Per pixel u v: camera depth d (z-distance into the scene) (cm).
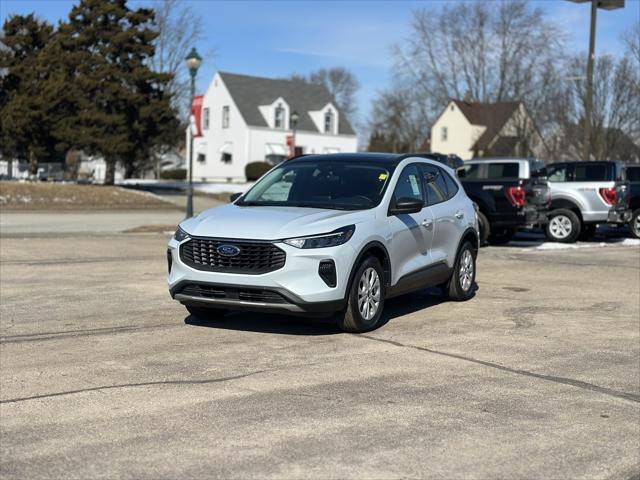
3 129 3419
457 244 968
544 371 651
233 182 5531
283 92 6188
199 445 461
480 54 4597
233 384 591
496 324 849
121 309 896
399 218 830
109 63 3575
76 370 625
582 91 3616
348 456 447
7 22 3688
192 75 2273
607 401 568
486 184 1648
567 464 443
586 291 1102
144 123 3650
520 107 4444
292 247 705
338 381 604
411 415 524
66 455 442
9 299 959
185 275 736
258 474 418
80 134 3472
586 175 1858
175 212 2989
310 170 871
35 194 3008
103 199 3123
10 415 511
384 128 6506
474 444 471
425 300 1009
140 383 590
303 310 711
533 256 1570
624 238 2094
